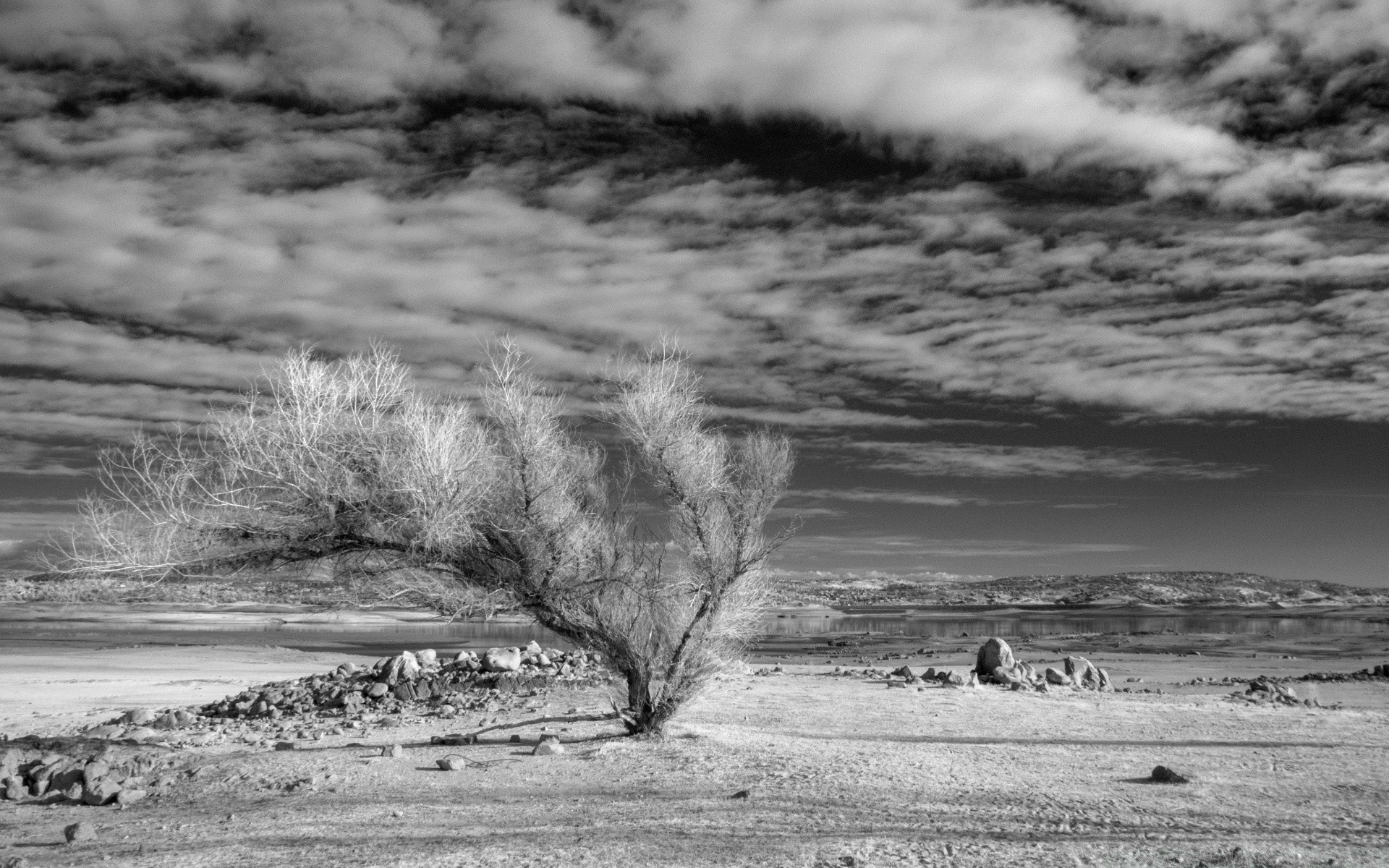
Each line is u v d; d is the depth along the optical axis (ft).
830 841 25.11
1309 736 48.14
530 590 42.91
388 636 238.27
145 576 39.70
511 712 59.41
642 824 28.09
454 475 40.27
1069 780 34.40
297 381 40.42
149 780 39.96
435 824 29.40
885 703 61.41
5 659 140.05
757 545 44.27
